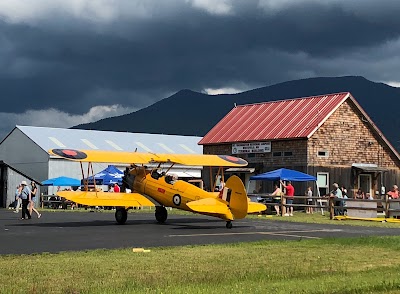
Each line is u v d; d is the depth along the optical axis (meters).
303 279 12.78
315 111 50.31
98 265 15.29
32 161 68.12
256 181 51.41
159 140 82.12
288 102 55.44
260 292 10.93
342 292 10.85
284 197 39.34
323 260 16.22
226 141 54.19
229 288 11.47
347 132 49.88
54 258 16.61
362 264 15.44
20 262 15.80
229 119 58.53
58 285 12.53
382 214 40.84
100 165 67.38
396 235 24.16
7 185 59.34
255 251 18.23
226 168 53.66
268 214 40.97
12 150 70.19
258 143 51.66
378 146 51.34
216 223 30.78
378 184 51.03
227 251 18.23
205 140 56.50
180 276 13.59
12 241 21.50
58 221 32.59
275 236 23.70
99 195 29.58
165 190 29.45
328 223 31.84
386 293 10.73
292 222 32.16
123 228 27.45
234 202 26.66
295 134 48.50
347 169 49.53
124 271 14.36
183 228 27.48
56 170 66.69
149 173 30.55
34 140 68.38
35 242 21.17
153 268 14.84
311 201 44.34
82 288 12.16
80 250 18.77
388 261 15.99
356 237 22.61
